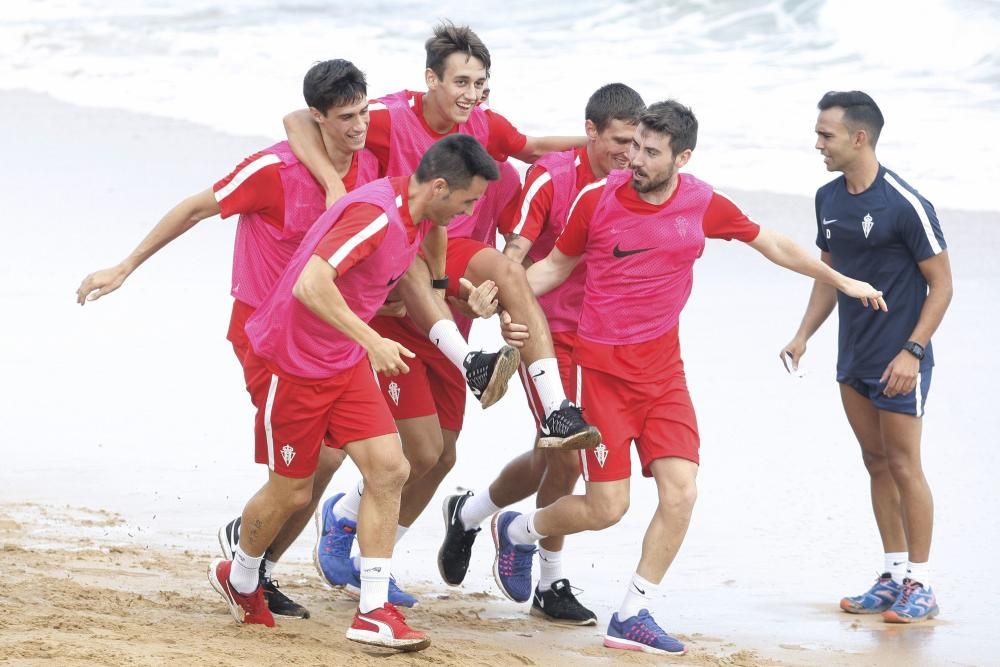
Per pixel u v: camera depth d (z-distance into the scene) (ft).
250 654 51.80
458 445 94.63
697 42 205.67
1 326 116.67
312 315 53.42
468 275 64.95
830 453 92.12
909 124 164.55
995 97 171.94
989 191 144.97
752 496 85.51
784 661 60.80
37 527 75.66
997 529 78.74
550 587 67.62
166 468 88.02
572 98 181.98
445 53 64.34
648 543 61.93
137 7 254.27
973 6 192.75
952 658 61.52
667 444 62.28
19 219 145.38
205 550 72.90
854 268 70.28
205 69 213.46
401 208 53.57
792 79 186.09
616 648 61.82
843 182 70.90
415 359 66.23
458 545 70.59
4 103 199.21
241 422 97.45
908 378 67.62
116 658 47.50
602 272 62.39
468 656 56.85
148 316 120.26
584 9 225.76
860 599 69.05
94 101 199.21
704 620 67.21
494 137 68.85
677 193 61.26
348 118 59.77
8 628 51.75
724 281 132.57
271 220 60.95
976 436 93.76
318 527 69.05
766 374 107.86
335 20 236.02
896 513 70.13
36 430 94.84
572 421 61.05
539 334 63.87
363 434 55.36
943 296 67.97
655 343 62.85
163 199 151.64
